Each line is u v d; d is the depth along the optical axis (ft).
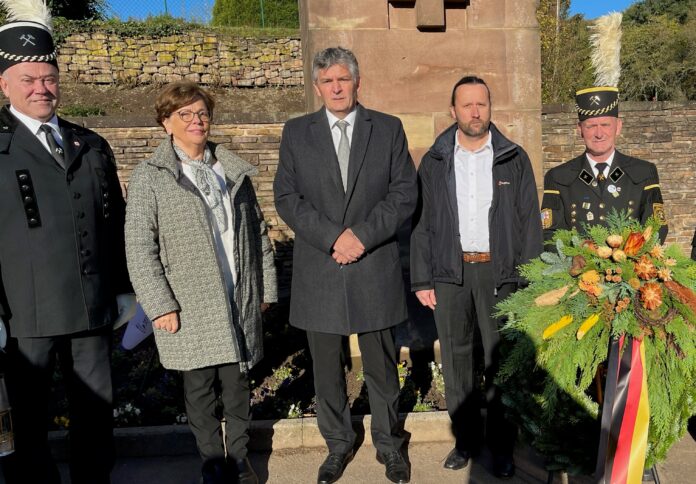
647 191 9.40
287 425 10.77
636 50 60.64
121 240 8.91
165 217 8.43
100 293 8.33
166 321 8.36
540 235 9.14
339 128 9.00
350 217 8.84
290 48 40.55
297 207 8.84
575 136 23.68
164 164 8.46
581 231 9.46
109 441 8.71
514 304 7.55
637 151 24.48
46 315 7.82
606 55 9.40
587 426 7.13
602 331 6.75
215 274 8.57
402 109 13.23
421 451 10.57
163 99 8.59
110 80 38.96
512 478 9.58
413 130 13.29
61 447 10.55
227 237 8.87
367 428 10.89
